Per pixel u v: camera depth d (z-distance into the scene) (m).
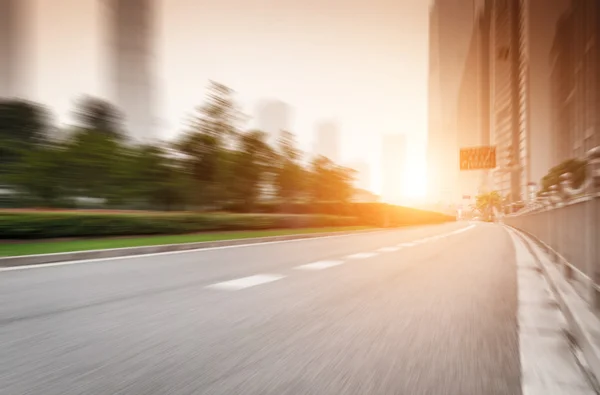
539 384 2.79
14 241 13.55
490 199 129.38
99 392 2.53
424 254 12.38
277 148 36.69
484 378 2.87
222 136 26.80
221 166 26.05
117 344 3.49
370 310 4.89
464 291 6.29
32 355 3.20
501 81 144.62
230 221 22.72
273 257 11.09
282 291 6.08
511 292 6.29
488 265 9.85
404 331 4.01
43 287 6.32
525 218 29.77
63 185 21.91
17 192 22.12
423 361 3.18
